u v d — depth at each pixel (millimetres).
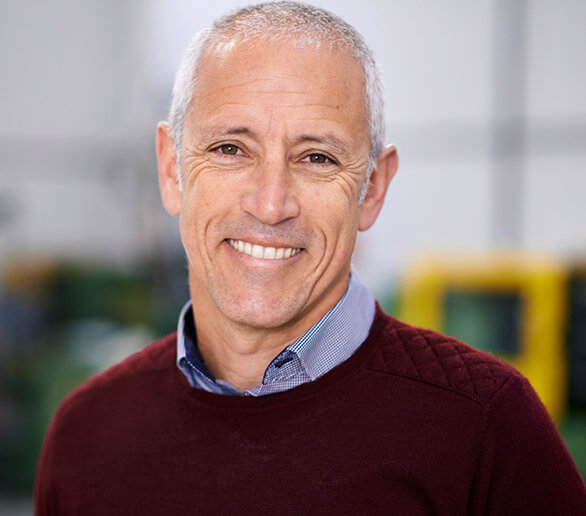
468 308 3949
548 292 3836
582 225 6227
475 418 1226
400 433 1240
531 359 3850
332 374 1288
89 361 4703
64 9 7781
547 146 6324
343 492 1225
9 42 7500
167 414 1381
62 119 7809
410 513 1212
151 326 5566
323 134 1231
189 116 1310
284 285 1279
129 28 7828
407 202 6844
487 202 6574
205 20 7469
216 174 1275
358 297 1371
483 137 6566
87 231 7723
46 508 1480
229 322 1326
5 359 4773
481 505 1224
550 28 6270
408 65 6809
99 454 1415
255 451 1273
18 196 7547
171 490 1322
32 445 4688
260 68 1224
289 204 1237
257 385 1383
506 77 6430
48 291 5672
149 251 6707
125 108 7887
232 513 1264
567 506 1212
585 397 3867
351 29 1304
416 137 6805
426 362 1302
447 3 6664
